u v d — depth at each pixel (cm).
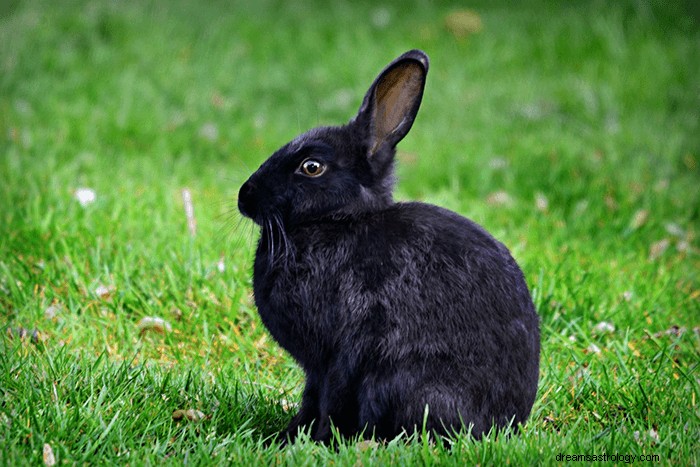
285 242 1152
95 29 3033
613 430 1107
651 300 1605
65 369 1237
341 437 1127
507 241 1855
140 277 1593
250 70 2933
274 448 1080
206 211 1902
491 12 3391
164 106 2630
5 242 1678
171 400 1202
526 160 2314
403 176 2261
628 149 2450
